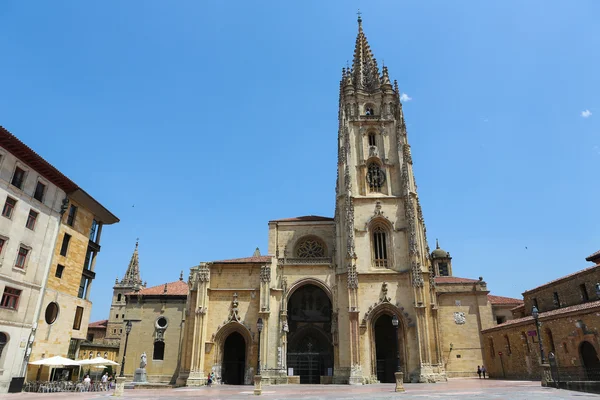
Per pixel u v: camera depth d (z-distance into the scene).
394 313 61.44
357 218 67.56
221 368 58.84
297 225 76.12
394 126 74.38
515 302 81.12
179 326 68.94
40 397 34.59
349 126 74.56
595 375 34.06
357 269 64.19
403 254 65.12
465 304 73.88
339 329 61.44
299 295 70.69
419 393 33.84
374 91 78.69
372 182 71.38
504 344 62.28
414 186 69.88
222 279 63.03
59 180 49.34
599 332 41.34
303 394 35.78
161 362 66.81
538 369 52.06
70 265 51.59
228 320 60.22
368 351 59.53
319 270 66.06
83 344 84.25
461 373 69.56
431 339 60.19
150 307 70.31
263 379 56.28
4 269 41.59
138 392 41.44
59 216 49.75
